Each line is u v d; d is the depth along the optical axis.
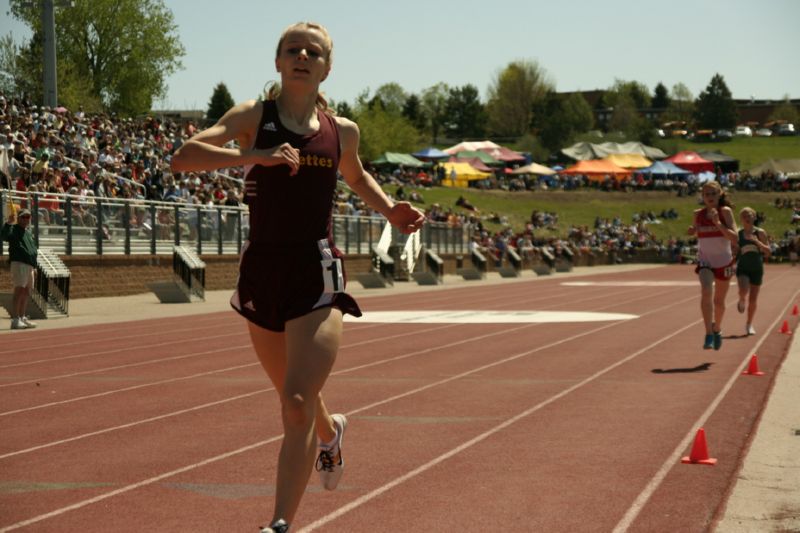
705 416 10.86
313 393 5.52
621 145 129.12
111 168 44.03
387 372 15.04
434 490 7.46
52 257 27.19
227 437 9.73
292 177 5.80
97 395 12.72
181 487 7.60
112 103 96.19
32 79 89.69
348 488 7.54
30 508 6.97
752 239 20.88
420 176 112.44
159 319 26.55
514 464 8.41
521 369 15.38
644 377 14.32
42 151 38.53
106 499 7.23
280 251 5.81
